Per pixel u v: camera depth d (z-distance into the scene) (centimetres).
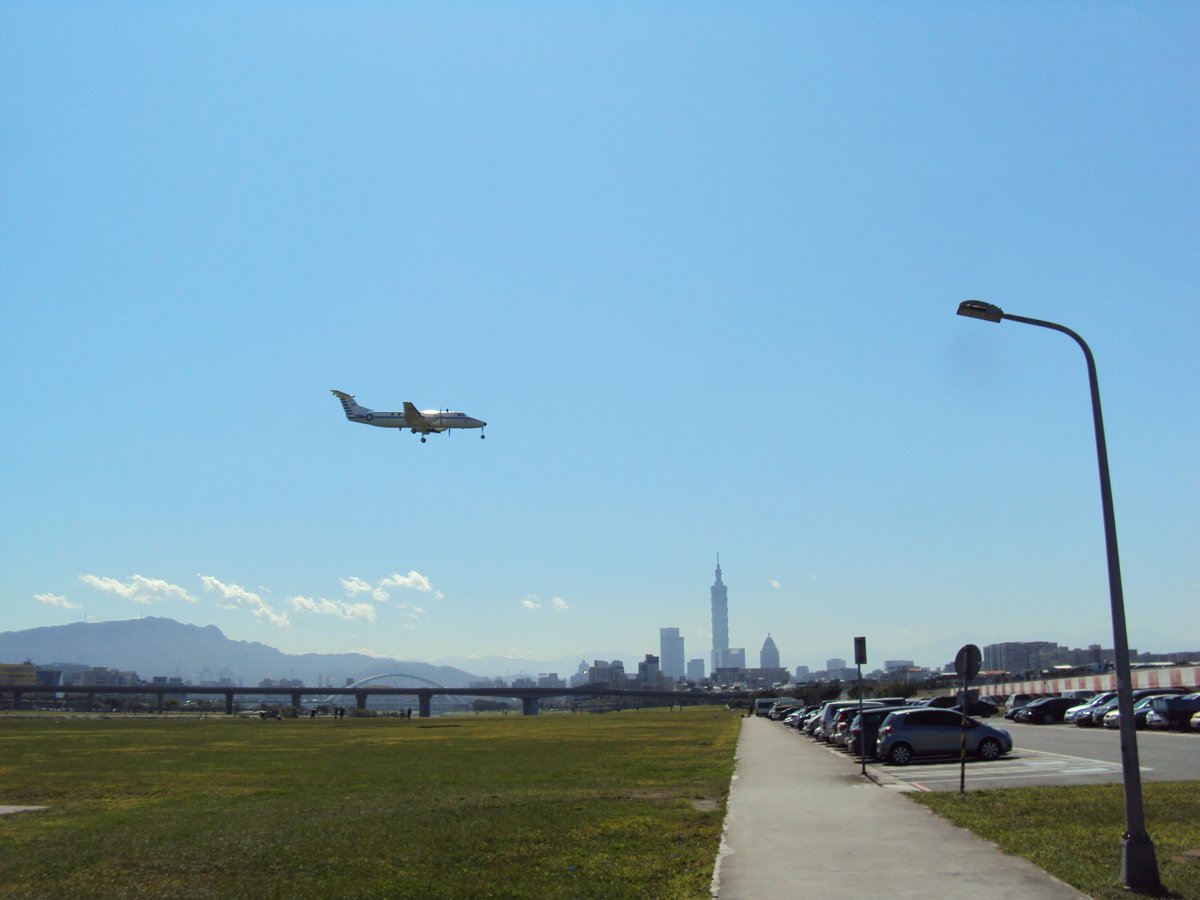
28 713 17775
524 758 4547
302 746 6050
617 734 7306
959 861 1490
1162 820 1762
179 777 3812
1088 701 6262
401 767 4122
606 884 1471
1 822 2520
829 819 2011
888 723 3388
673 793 2725
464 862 1695
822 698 15925
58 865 1789
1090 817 1809
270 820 2355
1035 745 3888
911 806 2139
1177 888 1255
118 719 13638
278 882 1573
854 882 1386
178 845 1977
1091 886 1280
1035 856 1484
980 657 2328
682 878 1490
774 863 1557
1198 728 4534
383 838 1981
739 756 4169
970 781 2627
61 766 4488
